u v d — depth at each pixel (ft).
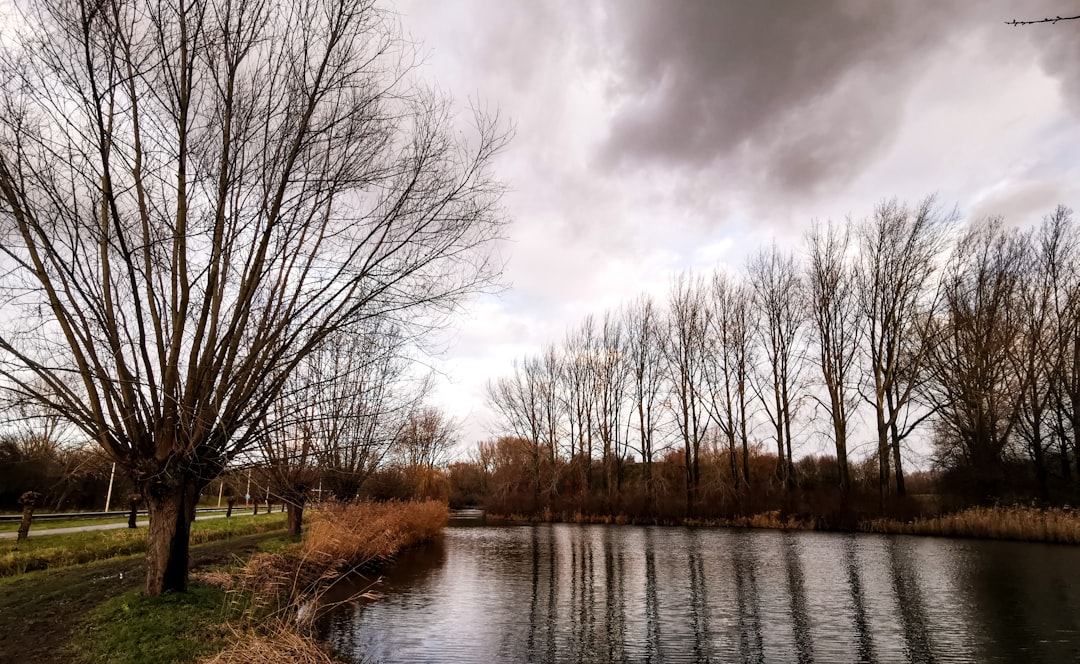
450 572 69.05
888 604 50.29
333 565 58.34
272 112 32.96
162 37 30.25
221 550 61.26
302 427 35.50
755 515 127.24
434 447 88.07
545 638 41.32
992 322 108.47
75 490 112.68
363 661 36.27
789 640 40.55
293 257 34.30
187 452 31.32
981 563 69.31
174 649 28.14
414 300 35.37
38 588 39.73
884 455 117.39
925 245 120.16
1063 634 40.60
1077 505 91.56
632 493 156.04
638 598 54.24
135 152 30.89
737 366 148.66
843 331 127.75
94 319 30.32
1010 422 104.88
